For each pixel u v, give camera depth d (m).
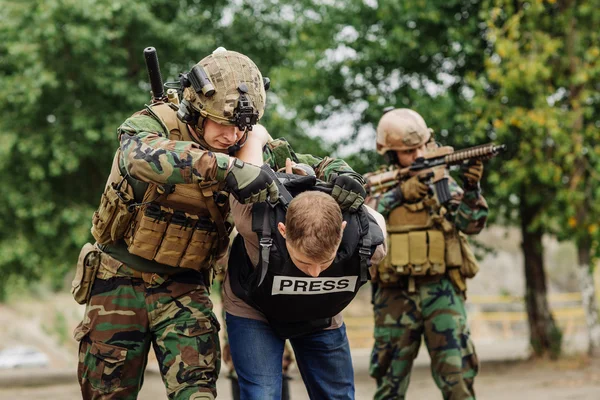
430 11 12.58
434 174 5.42
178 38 15.48
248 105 3.29
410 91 12.55
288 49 15.89
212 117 3.29
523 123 11.76
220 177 3.17
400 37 12.60
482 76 12.10
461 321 5.45
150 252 3.51
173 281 3.62
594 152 11.97
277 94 14.15
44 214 15.48
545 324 13.62
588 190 12.37
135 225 3.52
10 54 15.27
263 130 3.64
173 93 3.57
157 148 3.21
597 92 12.40
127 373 3.64
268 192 3.19
